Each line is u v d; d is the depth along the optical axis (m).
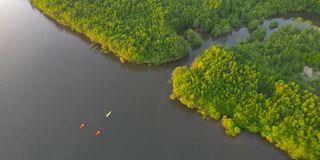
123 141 116.25
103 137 117.88
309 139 103.94
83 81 140.25
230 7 170.12
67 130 120.75
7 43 165.25
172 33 151.00
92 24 159.88
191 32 152.88
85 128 121.06
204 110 121.00
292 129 107.00
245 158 108.25
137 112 125.75
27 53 158.00
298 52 137.75
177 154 111.12
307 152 103.19
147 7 168.88
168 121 121.75
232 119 115.44
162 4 171.00
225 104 118.31
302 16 175.88
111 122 122.75
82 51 157.12
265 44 144.12
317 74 131.75
